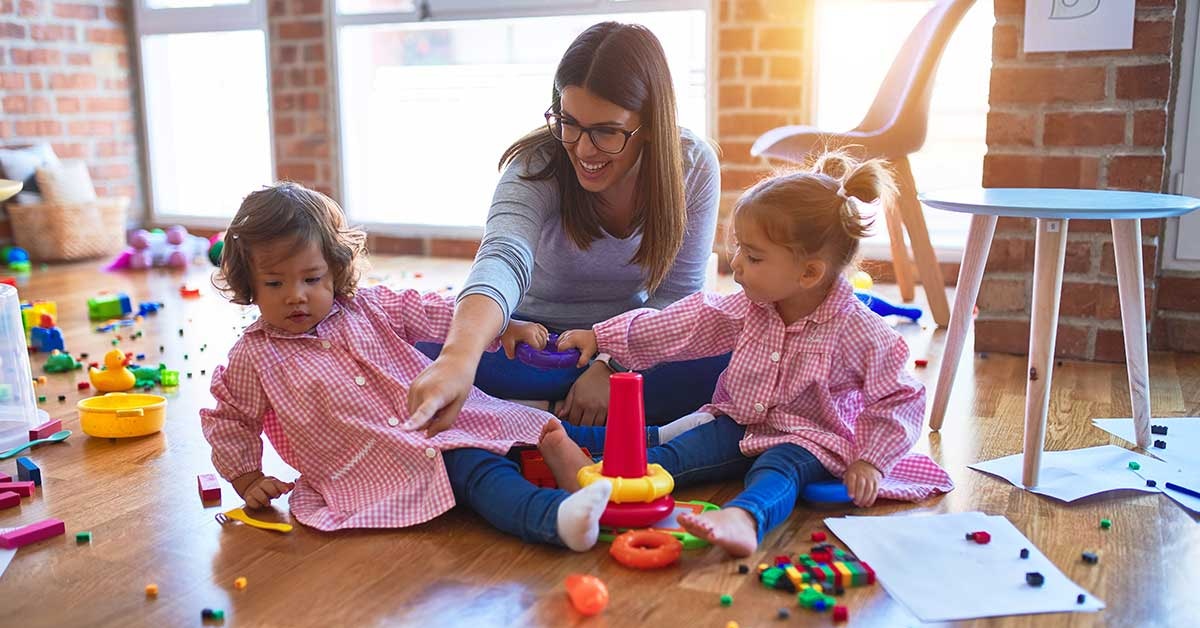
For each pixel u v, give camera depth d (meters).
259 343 1.49
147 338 2.68
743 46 3.54
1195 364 2.32
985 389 2.11
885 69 3.56
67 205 3.99
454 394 1.27
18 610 1.16
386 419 1.47
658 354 1.64
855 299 1.52
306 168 4.34
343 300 1.57
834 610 1.12
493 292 1.40
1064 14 2.27
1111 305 2.34
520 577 1.23
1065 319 2.39
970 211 1.59
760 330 1.54
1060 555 1.29
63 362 2.32
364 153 4.35
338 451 1.48
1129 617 1.13
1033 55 2.33
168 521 1.42
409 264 3.96
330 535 1.37
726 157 3.64
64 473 1.63
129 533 1.38
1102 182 2.32
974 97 3.89
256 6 4.32
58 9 4.25
